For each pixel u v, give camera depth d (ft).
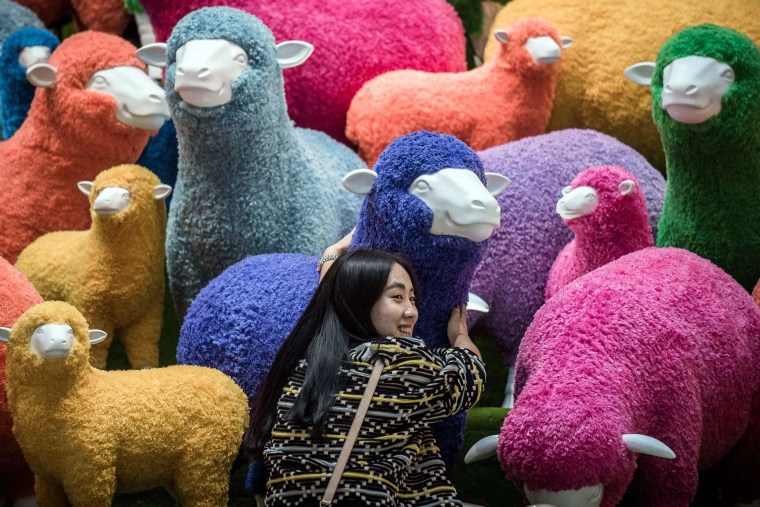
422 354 8.10
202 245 10.57
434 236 8.61
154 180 10.69
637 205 10.11
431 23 13.34
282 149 10.64
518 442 8.32
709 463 9.48
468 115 12.21
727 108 9.87
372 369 8.00
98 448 8.59
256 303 9.55
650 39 12.73
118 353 11.64
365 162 12.53
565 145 11.69
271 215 10.60
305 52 10.47
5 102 12.53
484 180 8.91
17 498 9.95
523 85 12.30
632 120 12.80
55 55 11.64
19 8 13.58
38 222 11.66
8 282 9.91
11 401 8.82
